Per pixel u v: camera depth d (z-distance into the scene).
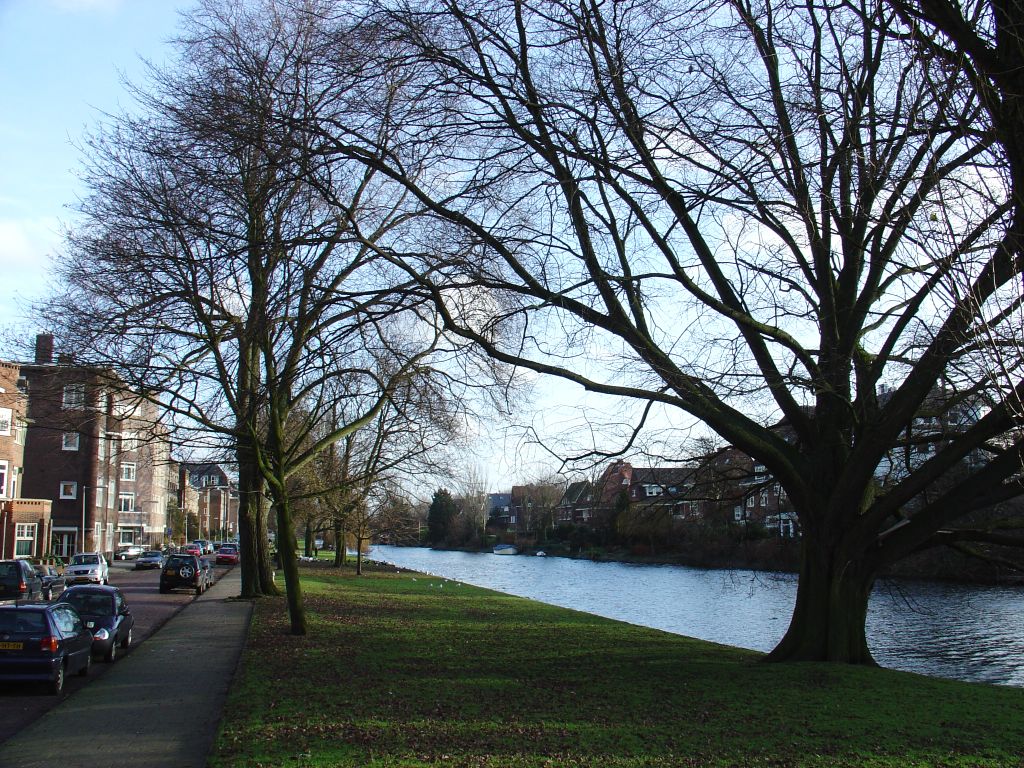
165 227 16.44
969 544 14.88
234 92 13.64
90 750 8.77
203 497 129.12
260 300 14.82
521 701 10.61
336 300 13.61
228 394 19.00
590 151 12.62
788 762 7.54
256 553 30.16
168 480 86.50
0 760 8.40
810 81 11.72
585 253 12.88
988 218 8.12
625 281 12.56
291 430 28.14
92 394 20.12
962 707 9.84
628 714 9.70
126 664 15.01
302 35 15.91
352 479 23.34
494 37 12.57
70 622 13.08
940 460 11.91
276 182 12.88
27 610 12.27
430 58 12.48
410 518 51.09
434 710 10.04
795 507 13.63
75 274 19.45
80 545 60.19
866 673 11.87
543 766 7.48
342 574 47.34
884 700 10.22
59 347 19.34
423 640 17.91
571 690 11.41
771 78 12.77
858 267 13.00
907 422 12.19
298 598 18.48
